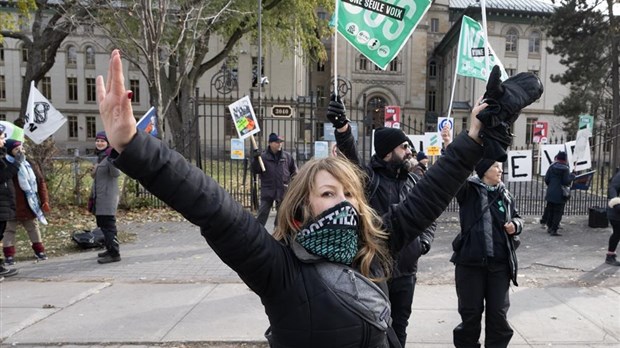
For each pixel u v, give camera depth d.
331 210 1.72
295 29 24.86
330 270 1.71
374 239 1.89
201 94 40.34
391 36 4.50
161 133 11.74
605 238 9.65
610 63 30.28
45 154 11.98
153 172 1.44
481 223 3.80
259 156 8.82
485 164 3.85
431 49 60.66
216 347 4.36
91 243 8.30
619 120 14.81
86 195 12.33
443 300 5.65
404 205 2.03
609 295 5.86
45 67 20.53
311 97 13.54
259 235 1.60
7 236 7.21
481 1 2.97
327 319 1.63
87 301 5.59
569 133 34.22
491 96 1.76
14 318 5.02
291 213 1.82
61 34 20.03
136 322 4.91
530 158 10.92
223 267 7.18
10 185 6.96
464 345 3.88
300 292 1.65
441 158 1.99
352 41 4.52
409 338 4.52
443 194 1.95
